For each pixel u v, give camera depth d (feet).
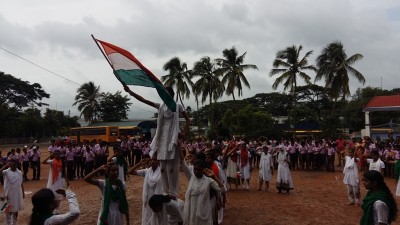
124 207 19.72
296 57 126.82
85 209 37.55
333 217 33.35
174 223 20.31
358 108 193.06
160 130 19.06
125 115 233.76
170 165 19.15
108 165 19.74
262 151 50.19
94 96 223.30
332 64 120.26
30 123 204.33
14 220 29.76
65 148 61.82
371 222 14.10
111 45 18.45
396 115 185.68
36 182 59.62
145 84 18.19
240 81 142.92
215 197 23.36
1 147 170.60
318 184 54.19
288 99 224.33
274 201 41.24
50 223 12.57
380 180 14.49
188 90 151.53
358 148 58.13
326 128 122.62
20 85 240.94
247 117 112.88
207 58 144.87
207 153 28.12
